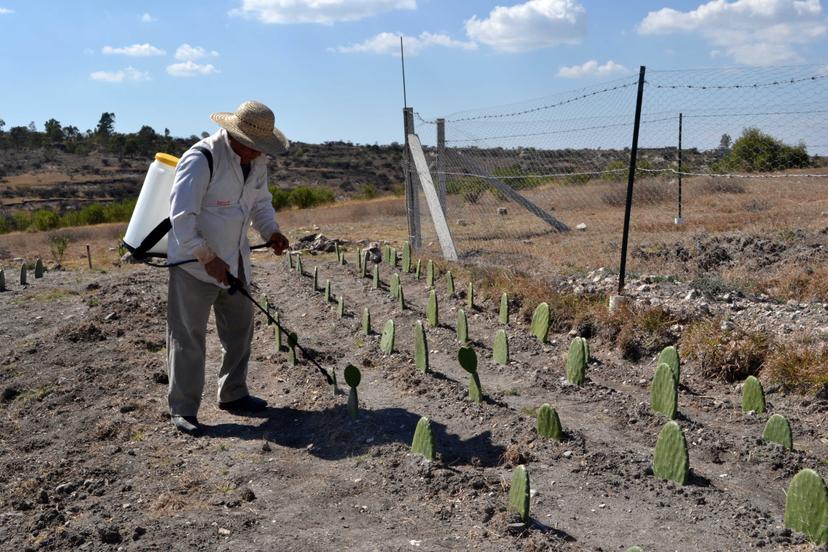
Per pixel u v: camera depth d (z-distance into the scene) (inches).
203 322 197.2
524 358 263.7
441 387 220.4
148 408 213.9
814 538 135.6
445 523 145.6
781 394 215.9
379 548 136.3
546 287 317.1
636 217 595.2
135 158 3174.2
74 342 289.1
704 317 261.9
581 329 280.1
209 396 228.2
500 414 196.7
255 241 614.2
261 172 199.3
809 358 220.1
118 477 169.2
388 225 717.9
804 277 322.3
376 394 221.9
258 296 383.9
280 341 272.5
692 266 382.9
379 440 183.0
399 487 160.6
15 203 2222.0
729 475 168.4
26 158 3078.2
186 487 163.3
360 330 300.0
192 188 181.8
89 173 2837.1
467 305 334.3
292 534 142.4
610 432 192.7
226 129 185.6
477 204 557.0
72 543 139.1
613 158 397.7
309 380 235.5
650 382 233.1
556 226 558.3
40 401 226.2
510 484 157.8
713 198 638.5
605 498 155.2
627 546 136.7
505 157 439.2
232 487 164.2
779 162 367.9
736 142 375.2
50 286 423.2
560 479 163.5
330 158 3164.4
